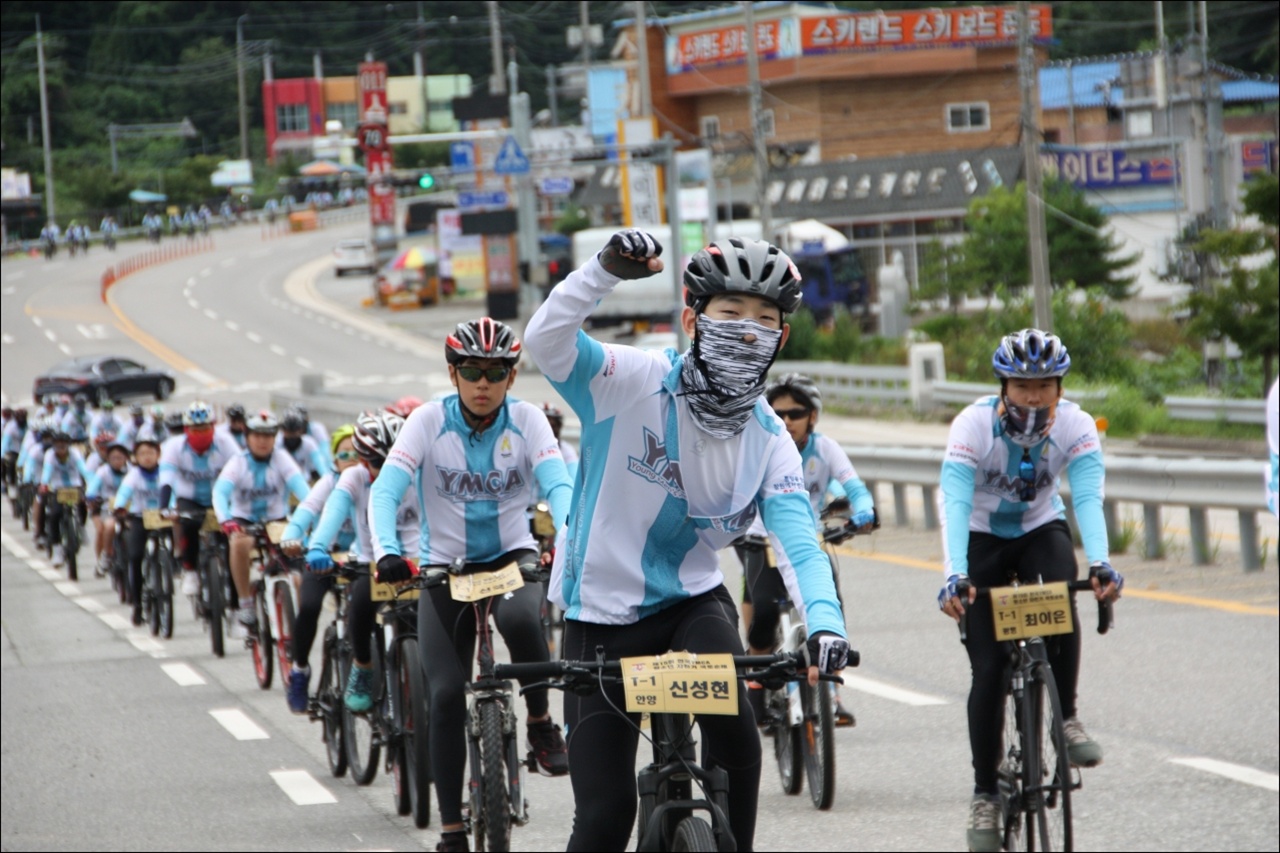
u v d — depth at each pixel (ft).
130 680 113.50
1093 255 414.00
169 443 127.75
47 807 75.77
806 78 616.80
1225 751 72.84
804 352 407.85
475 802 58.59
